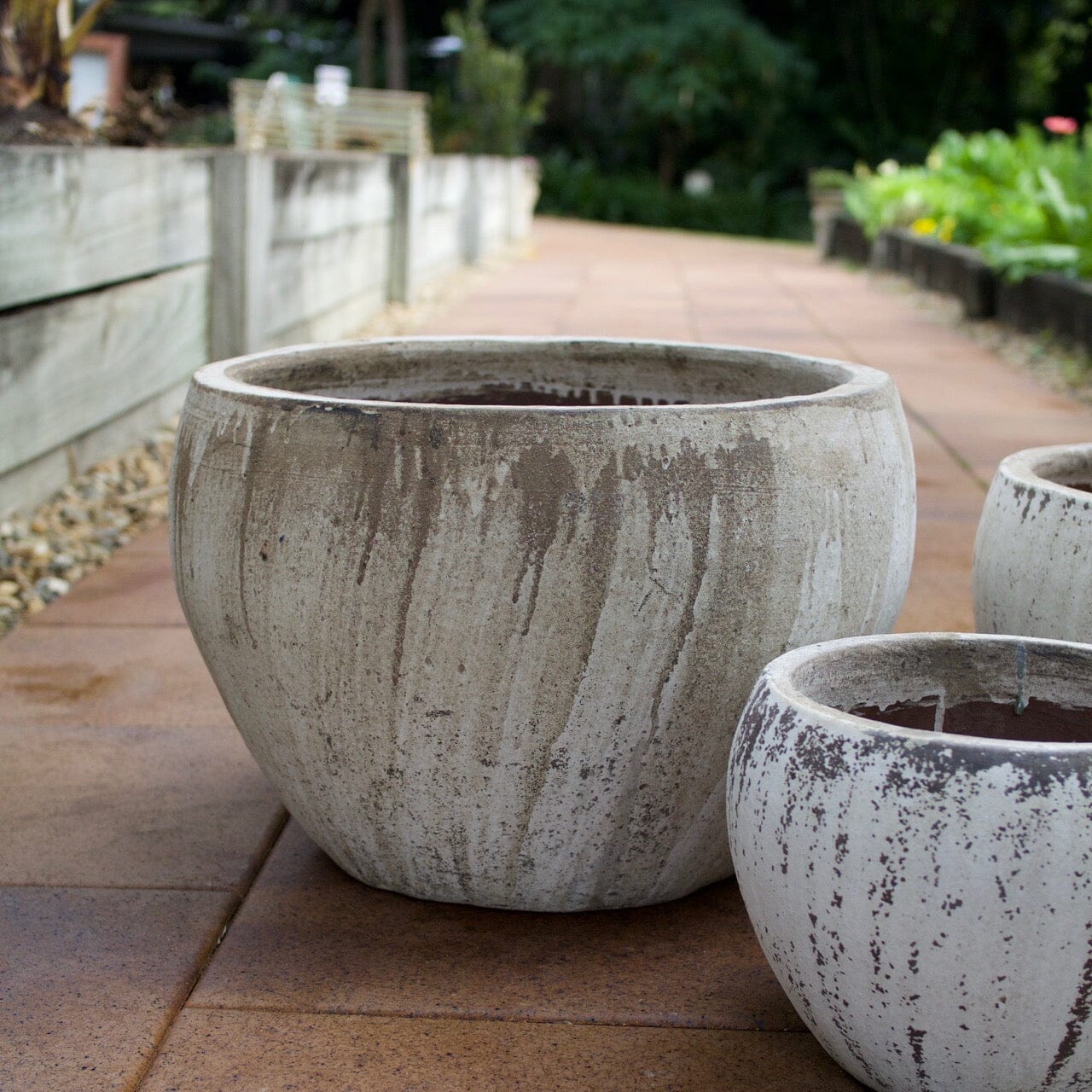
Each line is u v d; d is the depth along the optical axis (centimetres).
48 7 546
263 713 221
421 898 235
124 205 502
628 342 287
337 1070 188
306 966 214
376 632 201
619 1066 190
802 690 186
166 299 564
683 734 209
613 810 214
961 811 155
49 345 458
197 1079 185
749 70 2981
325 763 217
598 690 201
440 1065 189
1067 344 847
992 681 199
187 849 250
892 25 3353
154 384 560
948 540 459
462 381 292
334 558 201
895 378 770
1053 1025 160
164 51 2997
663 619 199
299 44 3039
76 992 205
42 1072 186
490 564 196
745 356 277
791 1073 189
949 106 3394
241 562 210
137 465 526
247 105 1723
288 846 254
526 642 198
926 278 1219
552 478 195
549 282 1212
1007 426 649
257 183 611
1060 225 919
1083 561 238
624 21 2914
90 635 365
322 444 203
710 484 199
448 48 3097
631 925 229
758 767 175
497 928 226
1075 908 154
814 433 211
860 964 165
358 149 1759
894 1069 173
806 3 3381
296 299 720
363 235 891
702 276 1337
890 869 159
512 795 211
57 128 551
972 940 157
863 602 220
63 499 479
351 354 275
